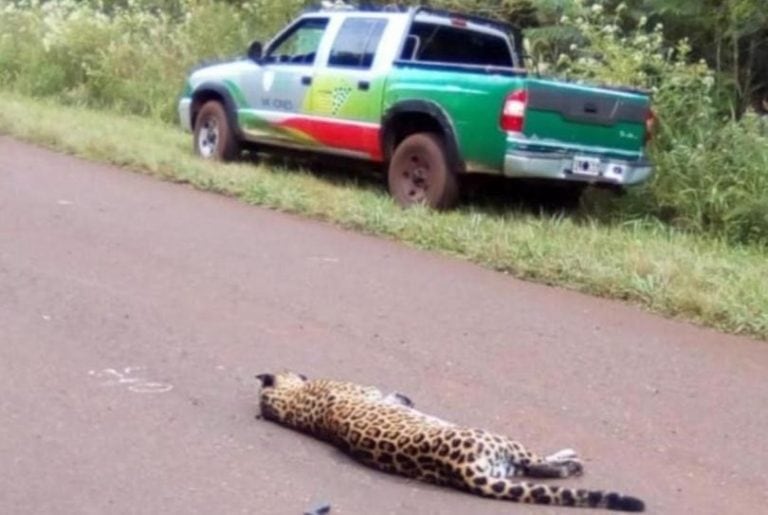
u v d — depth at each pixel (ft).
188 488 20.68
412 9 46.96
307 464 21.83
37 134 56.03
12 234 37.68
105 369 26.30
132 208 42.83
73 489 20.44
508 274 37.19
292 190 45.60
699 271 36.06
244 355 27.78
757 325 32.17
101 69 70.03
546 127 42.45
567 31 56.80
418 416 21.95
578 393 26.68
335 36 48.42
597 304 34.37
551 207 46.39
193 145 54.24
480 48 48.80
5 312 29.81
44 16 77.61
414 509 20.10
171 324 29.68
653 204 46.52
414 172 44.68
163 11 75.92
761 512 21.13
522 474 21.58
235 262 36.22
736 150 46.68
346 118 47.32
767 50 56.59
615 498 20.34
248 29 67.97
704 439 24.44
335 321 30.96
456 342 29.84
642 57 51.47
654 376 28.25
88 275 33.58
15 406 23.89
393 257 38.34
